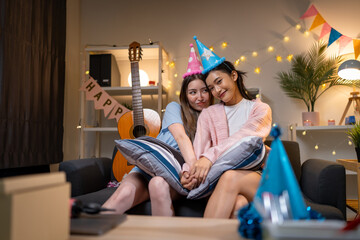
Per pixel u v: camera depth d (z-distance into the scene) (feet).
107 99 7.71
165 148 4.06
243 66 8.64
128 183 3.81
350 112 8.09
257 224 1.73
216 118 4.41
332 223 1.40
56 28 7.72
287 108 8.36
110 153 8.85
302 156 8.22
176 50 8.95
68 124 8.79
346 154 8.05
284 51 8.52
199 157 4.03
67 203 1.73
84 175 4.57
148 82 8.32
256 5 8.78
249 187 3.34
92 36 9.35
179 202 3.97
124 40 9.19
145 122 6.58
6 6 5.94
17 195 1.36
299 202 1.67
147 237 1.76
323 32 8.35
